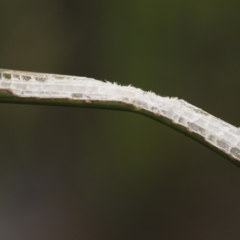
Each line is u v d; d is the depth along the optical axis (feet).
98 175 1.62
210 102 1.58
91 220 1.57
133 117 1.64
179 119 0.44
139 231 1.54
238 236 1.50
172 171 1.59
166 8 1.62
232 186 1.56
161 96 0.45
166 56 1.63
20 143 1.68
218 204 1.55
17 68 1.74
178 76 1.61
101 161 1.63
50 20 1.81
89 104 0.44
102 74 1.69
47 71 1.74
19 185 1.63
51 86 0.45
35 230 1.56
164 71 1.62
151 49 1.64
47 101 0.45
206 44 1.61
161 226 1.55
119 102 0.45
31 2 1.79
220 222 1.54
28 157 1.67
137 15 1.65
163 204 1.57
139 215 1.55
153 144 1.61
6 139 1.68
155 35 1.64
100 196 1.60
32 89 0.45
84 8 1.73
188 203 1.57
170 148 1.60
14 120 1.71
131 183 1.59
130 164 1.61
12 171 1.65
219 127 0.44
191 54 1.62
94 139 1.66
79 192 1.62
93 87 0.45
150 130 1.61
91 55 1.72
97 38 1.73
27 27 1.78
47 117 1.72
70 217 1.58
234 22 1.59
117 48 1.68
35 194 1.63
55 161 1.66
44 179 1.64
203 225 1.53
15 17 1.77
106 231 1.55
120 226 1.56
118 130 1.64
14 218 1.58
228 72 1.59
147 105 0.45
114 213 1.57
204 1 1.60
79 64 1.74
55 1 1.80
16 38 1.77
